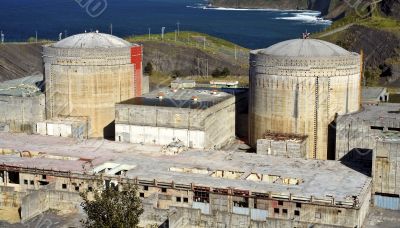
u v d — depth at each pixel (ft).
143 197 259.60
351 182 256.73
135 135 328.08
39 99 368.48
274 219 228.22
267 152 307.37
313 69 316.60
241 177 263.29
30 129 369.30
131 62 370.12
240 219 232.73
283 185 251.80
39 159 291.79
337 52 331.16
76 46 361.51
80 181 265.95
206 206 250.78
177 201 255.29
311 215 236.02
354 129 294.05
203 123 314.35
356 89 331.36
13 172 284.41
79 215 253.24
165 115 320.70
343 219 231.30
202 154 300.20
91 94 359.66
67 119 358.23
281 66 320.70
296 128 324.39
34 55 643.86
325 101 320.29
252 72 338.75
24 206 246.68
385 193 260.42
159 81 580.30
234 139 365.61
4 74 573.74
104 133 366.02
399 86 593.83
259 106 334.65
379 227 237.66
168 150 304.30
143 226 241.14
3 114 373.20
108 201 212.43
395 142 255.91
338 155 299.99
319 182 256.11
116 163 283.79
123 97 368.89
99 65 357.20
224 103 344.69
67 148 311.47
